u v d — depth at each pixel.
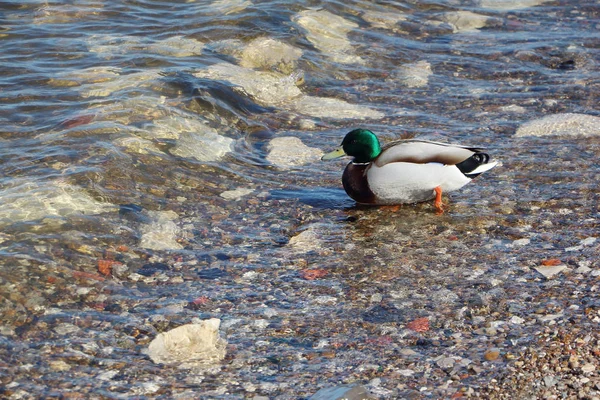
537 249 11.13
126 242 11.11
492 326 9.30
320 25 19.38
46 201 11.76
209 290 10.12
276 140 14.78
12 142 13.40
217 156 13.94
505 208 12.34
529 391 8.10
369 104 16.44
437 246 11.27
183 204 12.34
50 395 8.00
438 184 12.12
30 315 9.37
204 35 18.17
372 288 10.20
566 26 20.78
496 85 17.41
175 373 8.45
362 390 7.91
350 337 9.16
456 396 8.04
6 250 10.51
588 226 11.77
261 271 10.62
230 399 8.03
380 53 18.69
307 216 12.22
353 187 12.34
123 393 8.08
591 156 14.07
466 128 15.34
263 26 18.80
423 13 21.23
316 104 16.30
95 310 9.57
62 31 17.83
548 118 15.62
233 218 12.08
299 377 8.41
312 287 10.24
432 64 18.42
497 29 20.59
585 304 9.70
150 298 9.89
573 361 8.54
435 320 9.48
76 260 10.53
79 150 13.25
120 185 12.53
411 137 14.91
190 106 15.26
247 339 9.11
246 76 16.73
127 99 15.06
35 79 15.62
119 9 19.22
